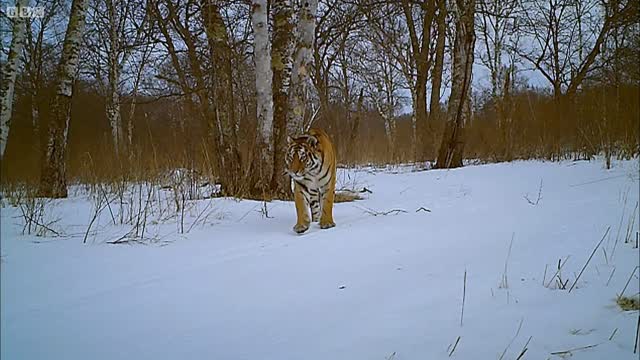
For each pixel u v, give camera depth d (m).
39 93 18.97
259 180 10.29
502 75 23.55
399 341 3.14
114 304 3.86
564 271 4.48
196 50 14.60
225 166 10.53
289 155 7.02
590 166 12.50
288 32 10.34
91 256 5.37
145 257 5.35
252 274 4.66
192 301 3.92
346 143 18.69
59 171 10.51
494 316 3.53
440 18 21.86
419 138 19.70
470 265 4.77
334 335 3.24
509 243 5.55
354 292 4.07
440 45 22.14
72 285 4.34
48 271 4.75
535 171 12.68
